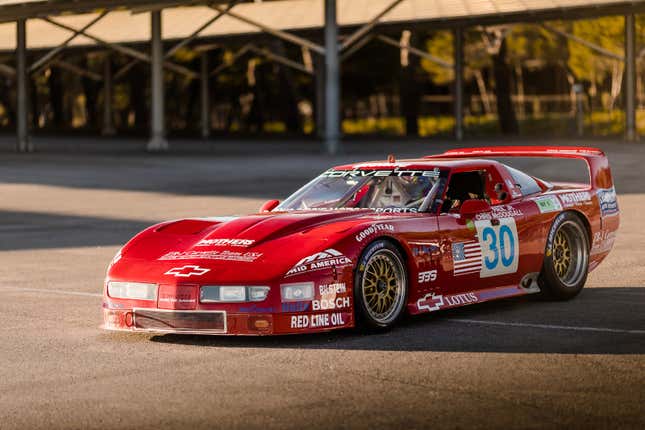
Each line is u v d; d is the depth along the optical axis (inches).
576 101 6412.4
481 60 6314.0
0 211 1951.3
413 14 4419.3
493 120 6815.9
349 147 4065.0
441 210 870.4
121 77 7751.0
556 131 6146.7
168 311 769.6
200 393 625.3
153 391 633.6
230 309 753.6
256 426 551.5
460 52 4724.4
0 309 951.6
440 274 847.1
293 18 4874.5
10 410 595.8
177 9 5315.0
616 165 2815.0
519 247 917.2
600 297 968.9
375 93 7234.3
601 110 6614.2
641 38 6003.9
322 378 657.6
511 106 5728.3
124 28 5275.6
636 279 1069.8
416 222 832.3
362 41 4662.9
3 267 1245.7
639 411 567.5
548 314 884.0
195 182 2534.5
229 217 875.4
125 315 791.7
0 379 675.4
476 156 1063.0
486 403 588.7
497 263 896.3
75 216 1854.1
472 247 872.9
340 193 912.9
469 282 874.1
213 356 733.9
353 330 818.2
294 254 766.5
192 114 7549.2
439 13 4352.9
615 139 4475.9
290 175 2706.7
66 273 1189.7
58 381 665.6
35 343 794.2
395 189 891.4
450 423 549.6
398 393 615.2
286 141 4940.9
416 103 5979.3
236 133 6466.5
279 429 545.3
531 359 703.1
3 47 5349.4
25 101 4052.7
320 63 5285.4
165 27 5103.3
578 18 4175.7
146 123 7278.5
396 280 816.9
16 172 2876.5
